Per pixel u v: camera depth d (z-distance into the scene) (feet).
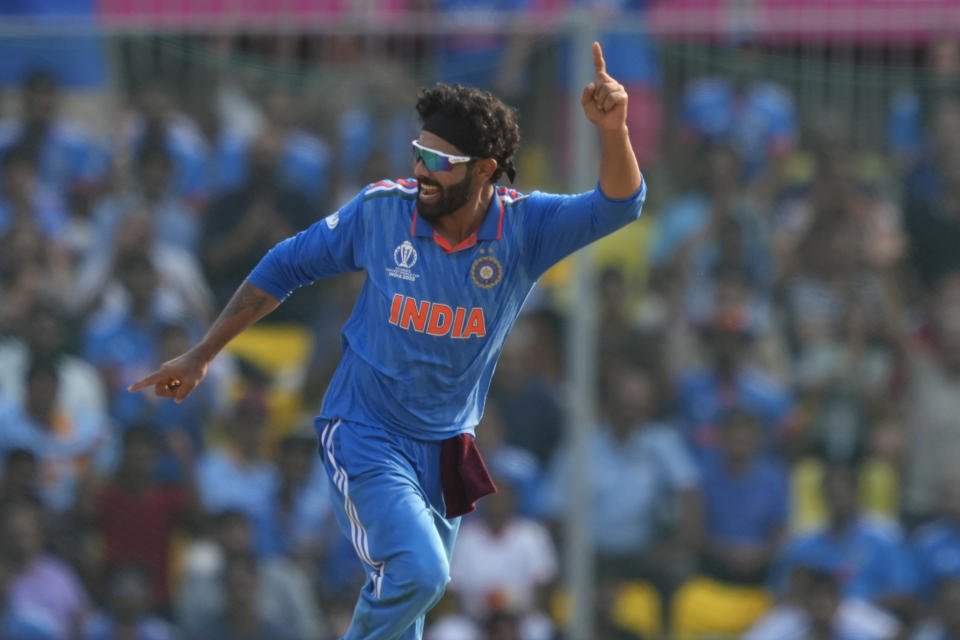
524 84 84.02
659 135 85.10
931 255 86.12
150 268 84.69
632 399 85.05
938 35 86.17
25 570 83.41
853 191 86.38
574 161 83.66
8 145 85.05
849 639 85.05
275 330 84.17
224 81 84.94
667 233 85.30
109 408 84.38
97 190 85.15
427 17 99.35
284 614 83.66
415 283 46.19
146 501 84.23
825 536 86.02
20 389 84.38
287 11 95.96
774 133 85.87
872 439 86.28
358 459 46.65
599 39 84.23
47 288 84.99
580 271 84.69
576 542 84.17
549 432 84.58
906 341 86.43
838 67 86.12
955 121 85.92
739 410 85.56
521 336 84.84
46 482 84.07
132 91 84.99
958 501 86.07
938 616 85.71
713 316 85.66
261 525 84.07
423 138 45.09
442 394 47.21
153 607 83.76
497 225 46.24
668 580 84.84
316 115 84.74
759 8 91.40
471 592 84.23
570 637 84.07
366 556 46.70
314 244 47.57
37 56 84.89
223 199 84.74
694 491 85.10
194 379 48.47
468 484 47.57
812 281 86.38
